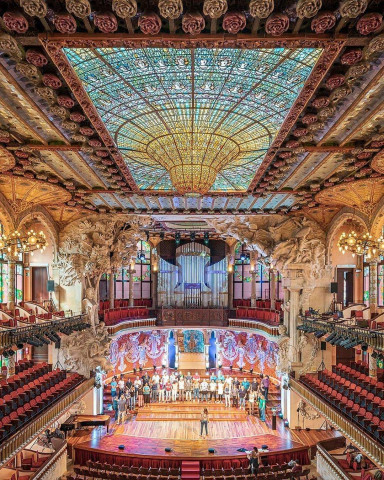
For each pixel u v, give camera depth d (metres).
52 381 21.47
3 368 21.36
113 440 22.89
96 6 7.31
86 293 26.20
